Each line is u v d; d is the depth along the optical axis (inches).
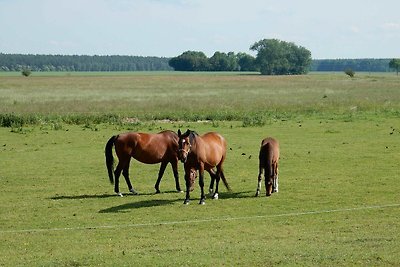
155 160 697.6
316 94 2549.2
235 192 702.5
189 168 635.5
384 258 420.8
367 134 1246.3
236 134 1258.0
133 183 769.6
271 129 1342.3
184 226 542.6
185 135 619.2
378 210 593.0
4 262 434.3
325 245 463.8
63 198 677.3
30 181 782.5
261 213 592.1
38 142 1151.0
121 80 4680.1
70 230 532.1
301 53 7327.8
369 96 2365.9
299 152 1008.9
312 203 633.6
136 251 456.8
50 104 1934.1
